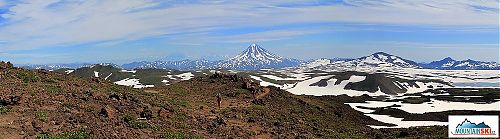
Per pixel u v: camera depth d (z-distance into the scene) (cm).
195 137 2408
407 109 9419
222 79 5212
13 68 3381
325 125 4050
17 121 2159
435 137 2970
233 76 5262
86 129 2170
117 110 2680
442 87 18262
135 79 17275
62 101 2611
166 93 4162
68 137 2022
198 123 2825
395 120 7350
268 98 4659
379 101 11800
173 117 2814
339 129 3925
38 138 1981
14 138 1964
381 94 15112
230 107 3825
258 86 5116
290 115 3978
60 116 2323
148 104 2997
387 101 11725
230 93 4569
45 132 2080
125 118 2506
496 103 10306
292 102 4875
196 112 3253
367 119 6025
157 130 2441
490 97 11831
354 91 15550
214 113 3366
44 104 2492
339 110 5819
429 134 3136
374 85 16125
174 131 2483
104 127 2280
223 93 4572
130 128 2377
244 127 2981
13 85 2830
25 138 1970
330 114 5050
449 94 13712
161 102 3250
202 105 3703
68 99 2684
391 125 5906
